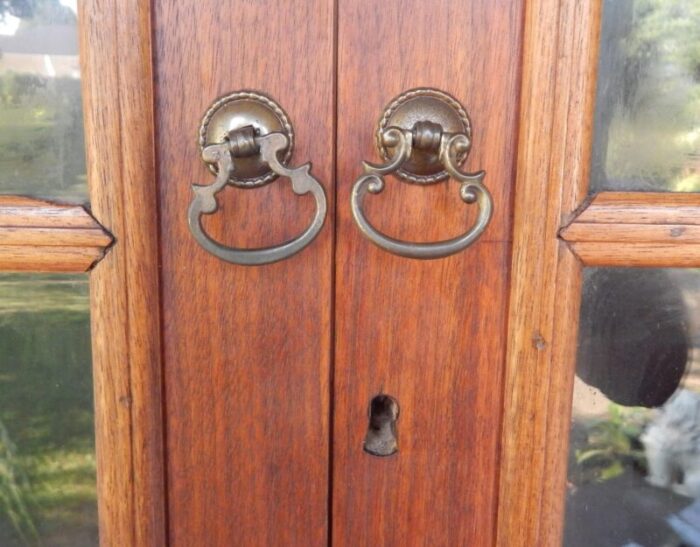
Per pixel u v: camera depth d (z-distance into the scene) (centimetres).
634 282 57
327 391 56
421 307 55
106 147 51
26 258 52
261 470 56
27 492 58
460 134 47
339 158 52
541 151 52
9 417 56
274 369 55
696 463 60
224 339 54
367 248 54
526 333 55
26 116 52
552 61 51
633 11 53
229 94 51
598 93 54
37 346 55
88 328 55
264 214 52
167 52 50
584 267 55
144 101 50
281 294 54
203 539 57
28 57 51
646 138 55
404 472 57
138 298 53
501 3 51
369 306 55
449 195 53
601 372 58
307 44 51
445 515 58
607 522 61
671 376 58
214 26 50
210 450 56
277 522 57
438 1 51
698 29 54
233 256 48
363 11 51
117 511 56
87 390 56
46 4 51
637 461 60
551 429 56
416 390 56
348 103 52
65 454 57
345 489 57
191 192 52
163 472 56
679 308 57
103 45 49
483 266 55
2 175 53
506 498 57
